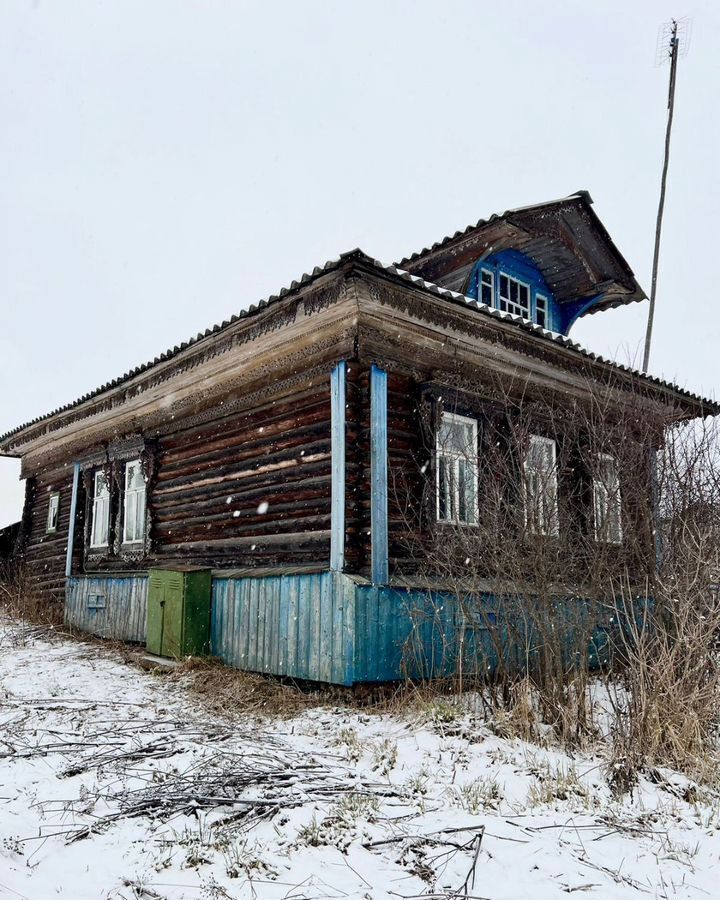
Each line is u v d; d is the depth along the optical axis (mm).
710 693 6234
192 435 11406
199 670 9047
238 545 9914
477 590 7512
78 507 14602
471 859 4160
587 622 7398
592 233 12664
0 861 3955
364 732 6746
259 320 9000
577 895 3840
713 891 4023
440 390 9094
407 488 8664
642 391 11227
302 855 4133
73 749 5984
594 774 5754
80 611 13109
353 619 7590
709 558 6605
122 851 4137
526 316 13086
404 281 7824
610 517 7773
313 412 8984
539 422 10594
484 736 6426
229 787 5035
